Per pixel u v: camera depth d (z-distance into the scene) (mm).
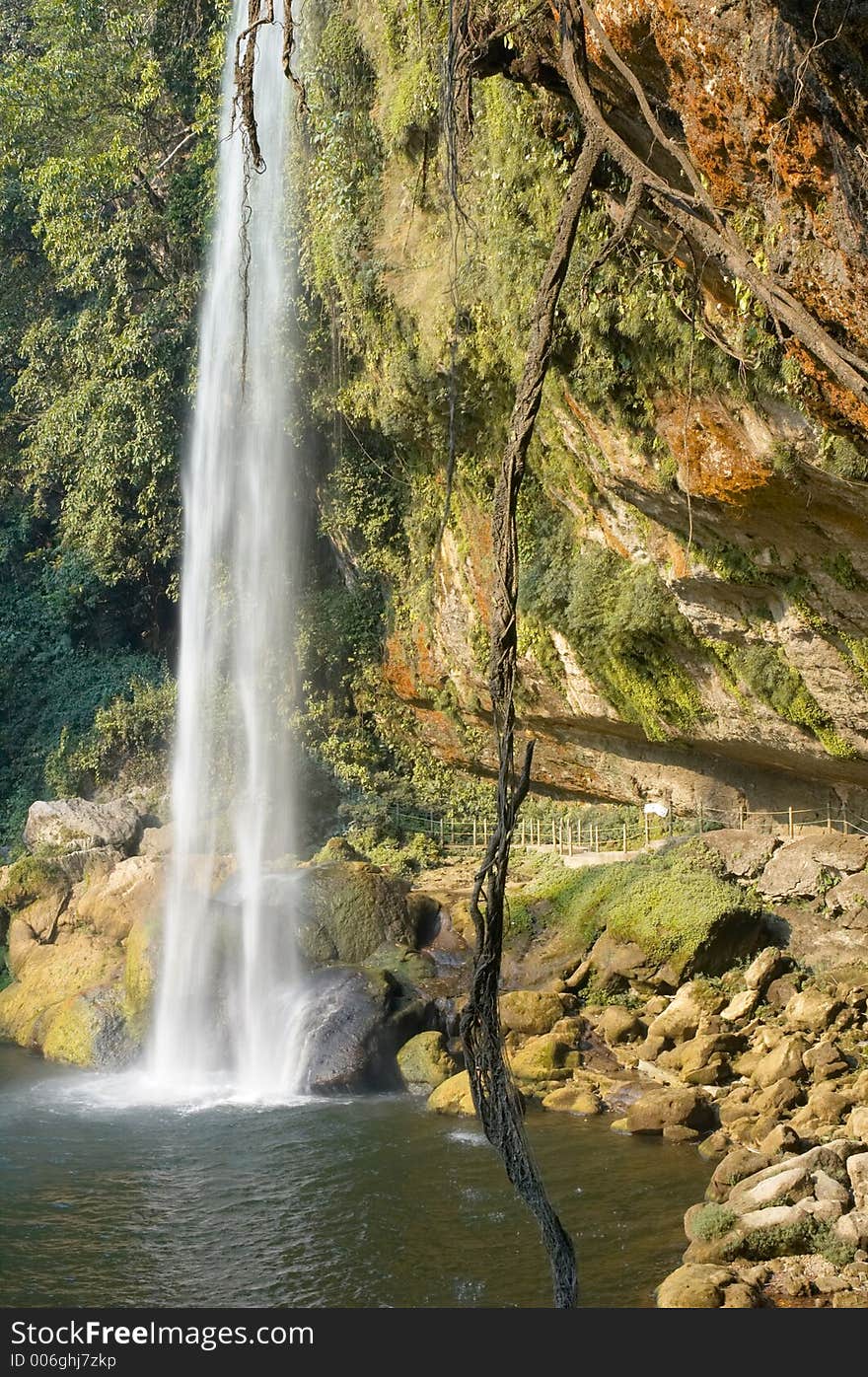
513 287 12922
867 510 10984
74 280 27594
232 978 18500
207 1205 11961
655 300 10828
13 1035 20094
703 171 7438
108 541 29266
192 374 25859
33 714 32969
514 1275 10133
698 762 21094
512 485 4340
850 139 6145
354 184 17812
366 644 25922
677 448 12148
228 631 27625
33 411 32844
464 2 6062
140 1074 17719
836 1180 10859
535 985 18188
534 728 22672
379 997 17469
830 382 7840
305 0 18422
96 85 27156
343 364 22172
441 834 25719
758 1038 15422
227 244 24688
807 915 17938
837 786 19203
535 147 11492
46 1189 12492
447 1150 13625
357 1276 10227
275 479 26531
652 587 16281
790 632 13992
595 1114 14711
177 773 27984
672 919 17469
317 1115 15281
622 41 7293
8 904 23000
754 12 6199
